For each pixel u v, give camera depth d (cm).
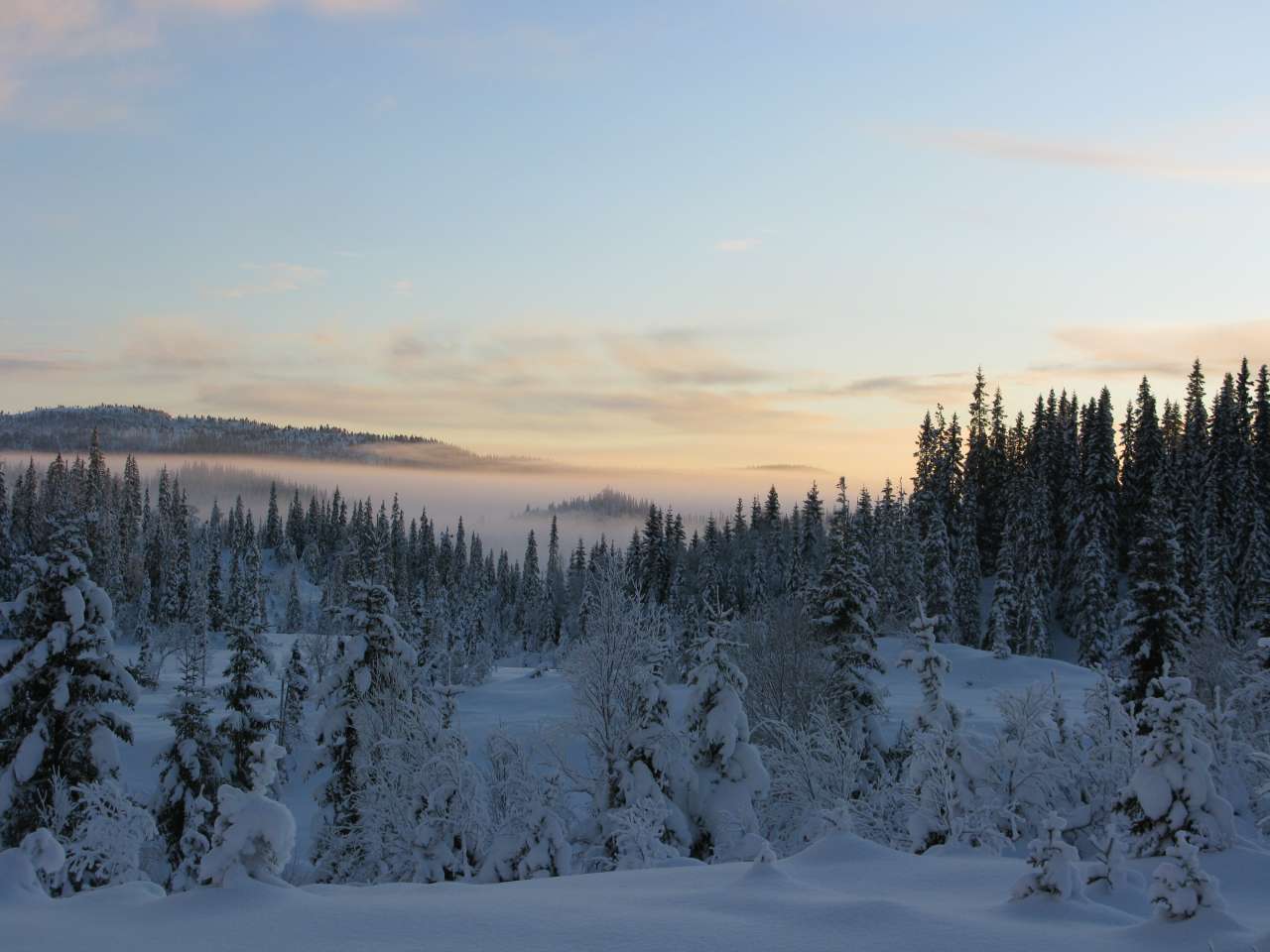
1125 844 1307
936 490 8062
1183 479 7912
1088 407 8762
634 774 1958
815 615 3597
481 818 1892
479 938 827
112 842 1670
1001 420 9275
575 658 2094
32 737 2281
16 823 2277
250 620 2702
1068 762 1791
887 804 1902
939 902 944
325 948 803
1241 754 1705
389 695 2505
